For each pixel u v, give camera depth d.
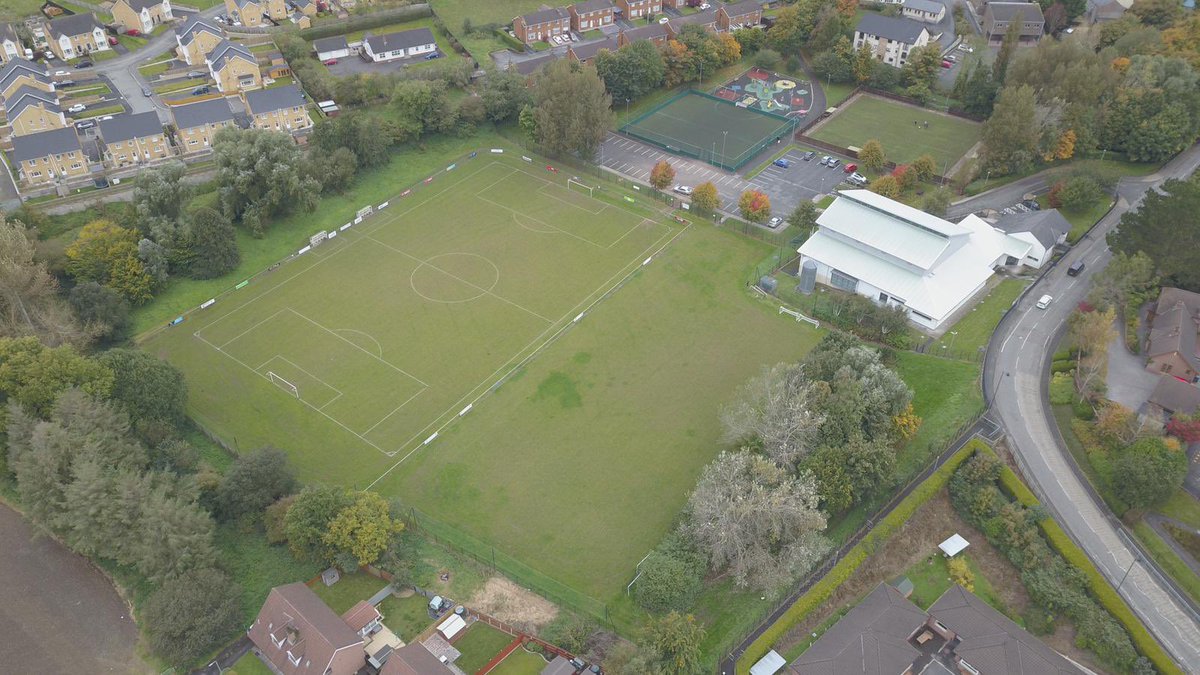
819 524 88.50
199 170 167.88
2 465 104.00
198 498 99.12
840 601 92.75
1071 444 110.06
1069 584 92.31
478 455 112.12
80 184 159.38
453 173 178.62
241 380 124.38
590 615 91.00
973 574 95.81
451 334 133.62
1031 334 129.50
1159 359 119.00
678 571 89.31
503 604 92.25
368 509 94.56
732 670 85.31
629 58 196.25
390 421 117.44
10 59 194.12
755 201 156.25
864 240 139.62
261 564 95.69
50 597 93.00
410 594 93.19
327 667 79.88
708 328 134.62
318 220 160.38
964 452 107.50
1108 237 139.12
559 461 111.12
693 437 114.50
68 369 104.12
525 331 134.25
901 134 191.62
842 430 100.50
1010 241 144.62
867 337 130.88
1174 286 133.38
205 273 143.62
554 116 174.00
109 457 97.44
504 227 160.75
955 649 84.81
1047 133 168.12
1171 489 98.62
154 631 84.50
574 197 170.38
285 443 113.69
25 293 122.06
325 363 127.62
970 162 165.62
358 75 198.00
